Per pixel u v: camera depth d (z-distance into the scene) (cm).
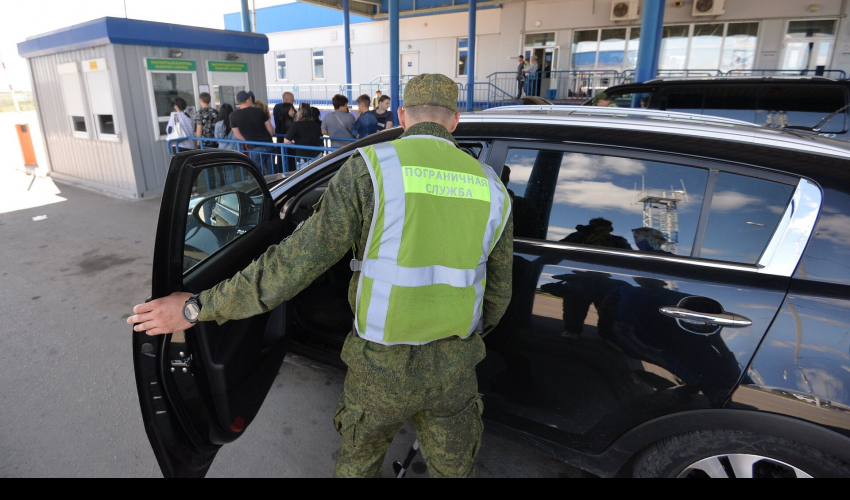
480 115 209
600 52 1430
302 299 249
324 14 1859
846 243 137
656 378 156
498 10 1526
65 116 752
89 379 273
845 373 133
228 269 169
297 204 258
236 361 163
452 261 125
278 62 2056
